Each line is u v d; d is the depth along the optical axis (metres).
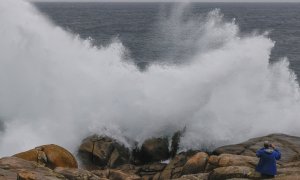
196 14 87.38
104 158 16.23
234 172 10.54
